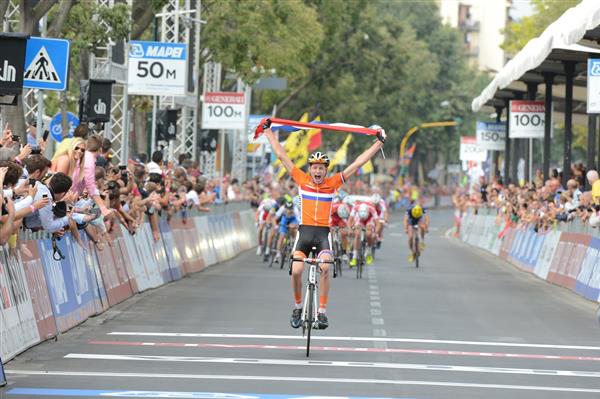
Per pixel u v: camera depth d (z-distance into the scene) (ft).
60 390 67.26
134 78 183.93
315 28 325.83
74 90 257.34
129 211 134.00
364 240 183.11
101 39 168.66
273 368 78.33
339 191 192.44
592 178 151.64
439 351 89.51
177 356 83.46
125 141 185.47
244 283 154.71
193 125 247.50
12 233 81.61
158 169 155.53
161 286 146.61
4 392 66.33
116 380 71.41
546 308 127.54
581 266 147.95
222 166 290.97
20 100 142.00
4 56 95.40
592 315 120.67
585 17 132.36
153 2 183.83
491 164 383.04
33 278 89.40
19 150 95.09
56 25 155.74
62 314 97.35
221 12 272.31
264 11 279.28
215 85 304.50
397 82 500.74
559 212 169.58
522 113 226.99
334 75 465.88
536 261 188.03
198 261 182.19
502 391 70.59
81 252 107.76
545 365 83.20
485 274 188.14
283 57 286.05
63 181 91.81
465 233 341.62
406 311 120.98
